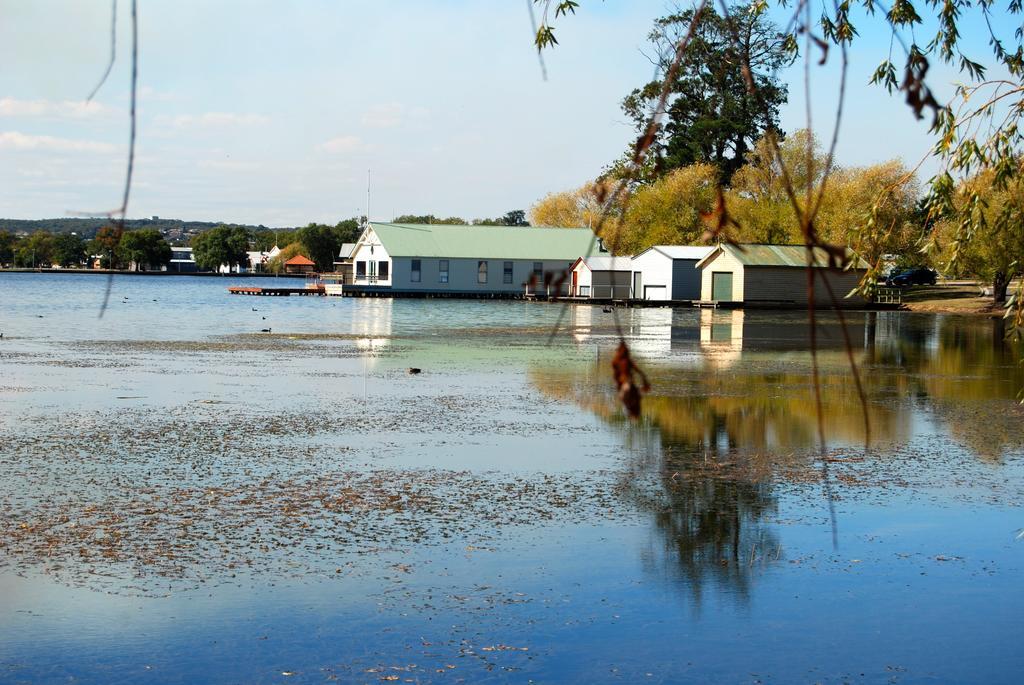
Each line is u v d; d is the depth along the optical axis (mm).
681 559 11227
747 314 68062
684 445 18047
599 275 88250
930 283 103188
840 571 10844
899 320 62812
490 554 11336
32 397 22875
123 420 19844
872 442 18516
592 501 13805
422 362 32656
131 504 13250
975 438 19062
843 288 77688
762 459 16781
